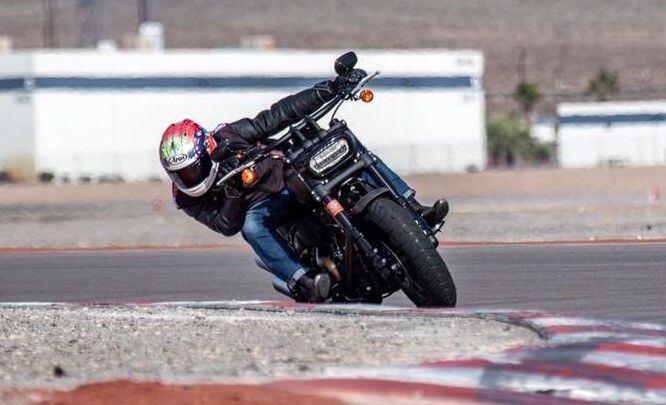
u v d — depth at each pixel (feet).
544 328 102.37
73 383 82.89
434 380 83.87
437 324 108.99
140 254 210.18
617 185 536.83
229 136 125.08
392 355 93.45
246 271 176.14
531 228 257.96
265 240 124.06
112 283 166.71
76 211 417.08
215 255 203.72
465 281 154.30
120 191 561.84
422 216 123.65
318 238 124.67
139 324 116.16
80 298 151.94
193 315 121.70
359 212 119.96
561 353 91.66
